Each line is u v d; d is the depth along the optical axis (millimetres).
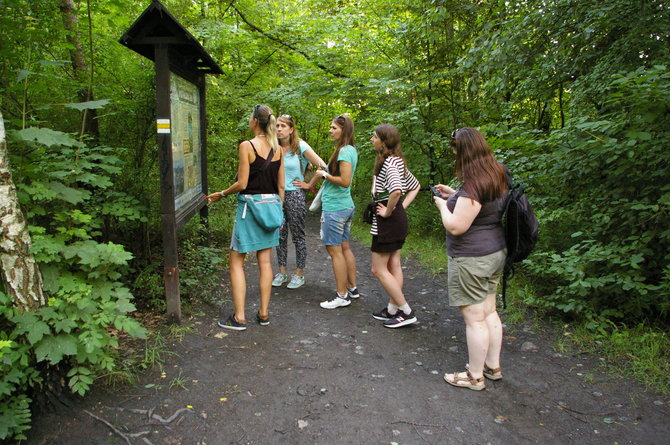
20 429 1997
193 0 7215
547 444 2215
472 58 5230
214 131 6758
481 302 2641
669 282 3242
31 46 3072
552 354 3203
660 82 3209
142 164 4508
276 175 3461
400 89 7328
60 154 3193
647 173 3514
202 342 3285
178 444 2162
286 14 10109
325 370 2943
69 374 2279
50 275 2393
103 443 2143
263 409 2473
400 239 3557
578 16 4336
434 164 7531
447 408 2521
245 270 5359
